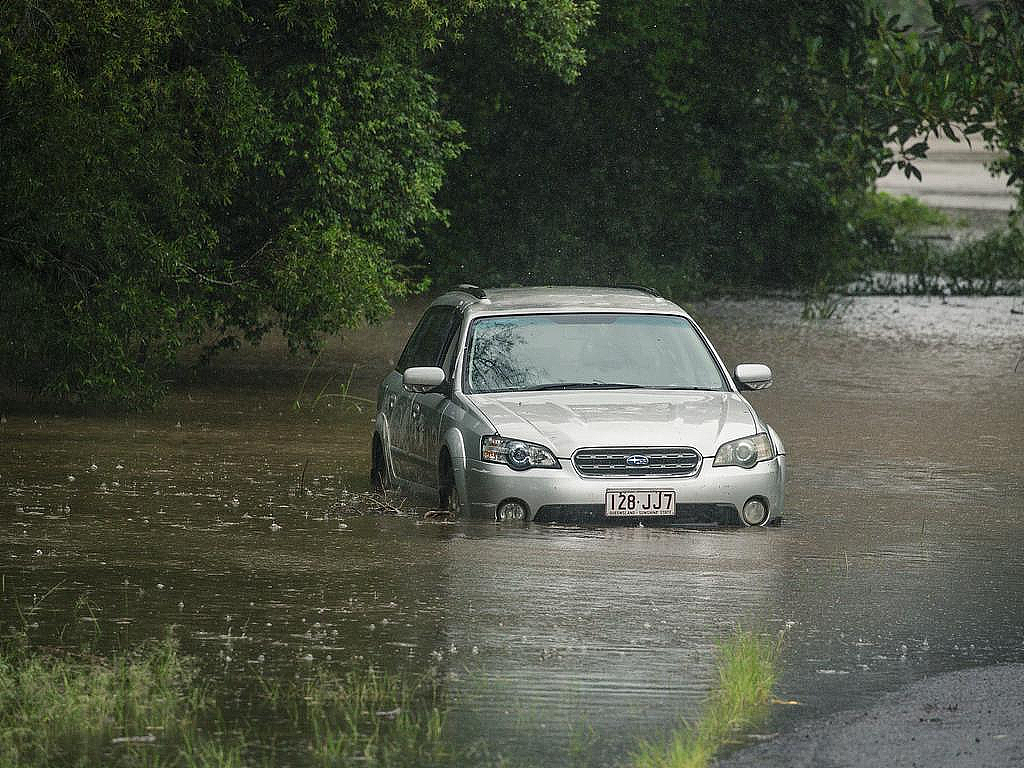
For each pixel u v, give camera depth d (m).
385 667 19.98
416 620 22.48
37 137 44.38
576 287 36.12
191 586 24.53
